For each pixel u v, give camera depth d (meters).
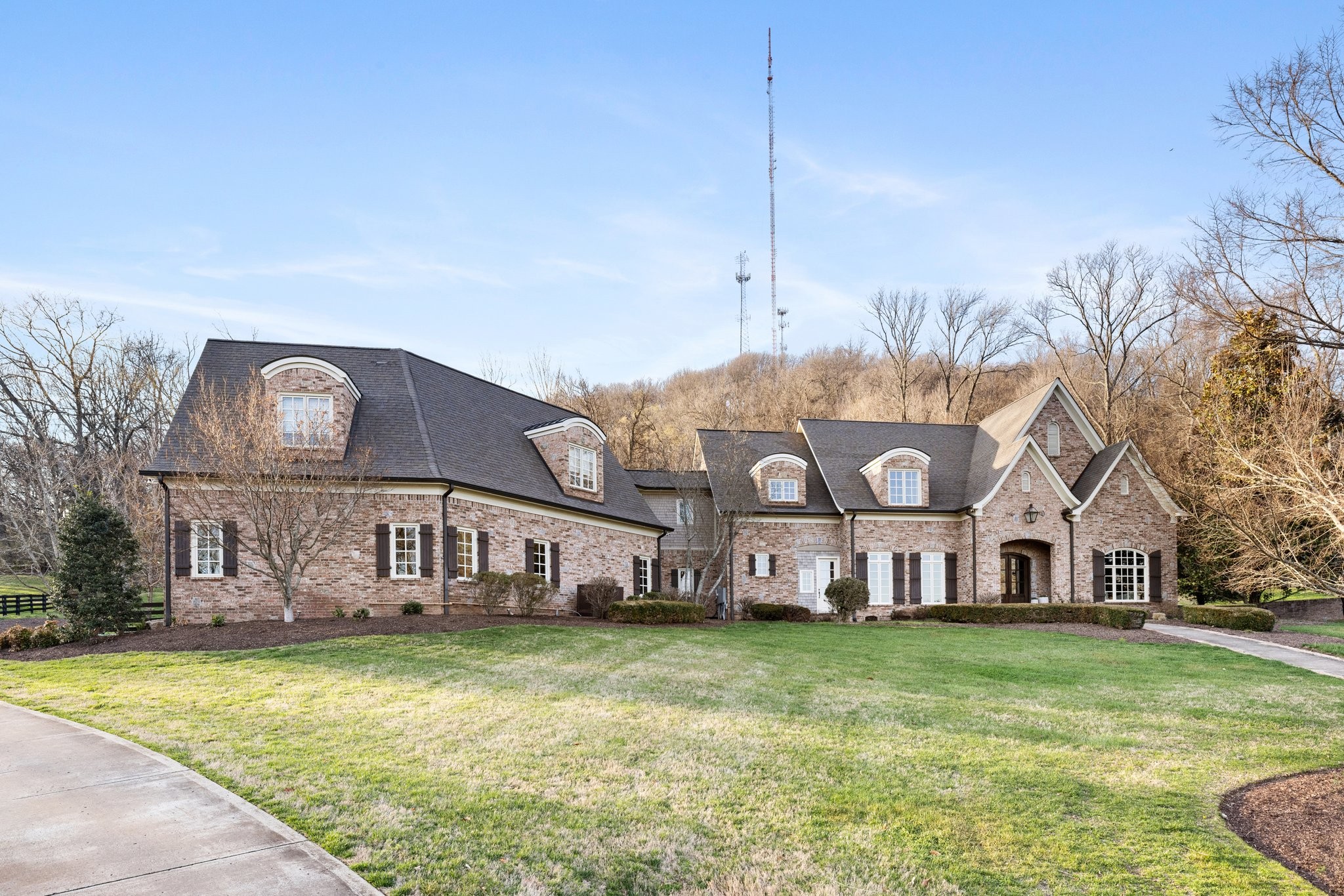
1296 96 13.99
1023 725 12.37
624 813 8.23
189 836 7.16
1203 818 8.68
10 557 38.28
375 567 21.22
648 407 61.72
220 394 21.91
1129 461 32.69
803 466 33.75
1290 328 16.48
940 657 19.05
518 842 7.46
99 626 18.48
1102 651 20.58
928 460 33.53
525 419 29.44
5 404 37.50
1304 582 11.70
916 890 6.89
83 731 10.52
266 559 19.12
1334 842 8.08
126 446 40.91
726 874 7.06
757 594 32.94
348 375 22.64
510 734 10.78
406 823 7.74
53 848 6.88
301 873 6.51
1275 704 14.45
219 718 11.32
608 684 14.23
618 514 29.42
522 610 22.72
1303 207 14.41
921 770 9.86
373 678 14.09
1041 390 34.19
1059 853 7.66
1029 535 32.03
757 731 11.40
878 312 64.50
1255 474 14.24
